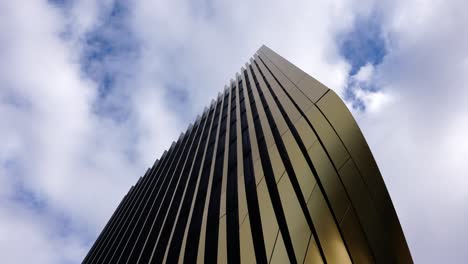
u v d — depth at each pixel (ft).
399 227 45.88
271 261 35.78
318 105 50.83
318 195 42.37
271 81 87.66
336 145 45.85
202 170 75.46
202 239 47.26
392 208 45.52
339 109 48.39
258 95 88.99
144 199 103.91
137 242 73.51
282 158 49.32
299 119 52.54
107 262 87.61
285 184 44.06
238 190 51.67
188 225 54.95
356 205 43.96
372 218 44.39
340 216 42.50
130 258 68.64
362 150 45.83
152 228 70.54
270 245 37.52
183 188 76.54
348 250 41.75
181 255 48.14
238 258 38.78
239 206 47.44
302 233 38.37
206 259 42.50
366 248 43.80
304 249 37.09
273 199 43.47
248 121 77.61
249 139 67.46
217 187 59.82
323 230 40.11
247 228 41.78
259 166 52.75
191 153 99.30
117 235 101.45
